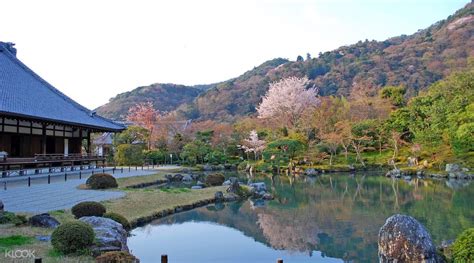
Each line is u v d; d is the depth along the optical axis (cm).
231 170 4550
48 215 1088
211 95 10050
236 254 1137
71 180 2359
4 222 1074
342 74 9325
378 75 8669
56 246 809
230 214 1741
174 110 10200
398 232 808
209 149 4978
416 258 777
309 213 1759
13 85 2800
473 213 1661
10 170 2459
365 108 5134
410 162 4028
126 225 1325
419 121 4122
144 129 5062
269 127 5503
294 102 5466
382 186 2788
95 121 3241
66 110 3031
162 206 1698
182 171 4000
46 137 2936
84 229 832
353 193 2436
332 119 4966
